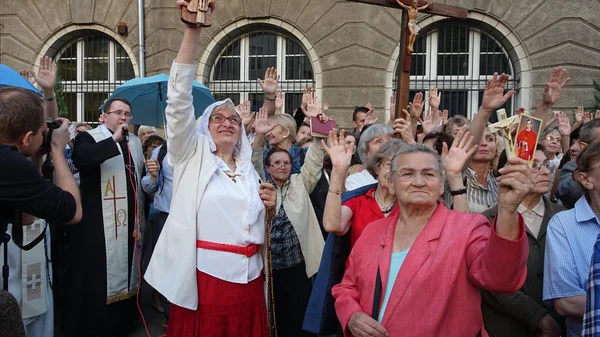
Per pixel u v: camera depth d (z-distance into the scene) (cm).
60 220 214
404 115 369
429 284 188
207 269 251
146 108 547
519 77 994
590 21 955
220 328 251
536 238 271
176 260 248
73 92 1173
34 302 326
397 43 1008
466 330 186
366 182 333
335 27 1023
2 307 115
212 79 1116
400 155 209
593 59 958
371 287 202
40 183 201
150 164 436
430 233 197
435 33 1046
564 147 547
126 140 419
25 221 228
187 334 252
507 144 188
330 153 261
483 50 1037
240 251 255
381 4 364
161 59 1082
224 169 268
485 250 176
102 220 389
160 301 488
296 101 1082
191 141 259
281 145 448
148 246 507
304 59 1079
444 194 288
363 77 1015
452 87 1045
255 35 1096
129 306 414
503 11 989
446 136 333
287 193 358
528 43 980
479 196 317
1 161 191
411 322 187
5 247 221
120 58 1152
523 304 243
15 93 208
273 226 347
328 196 257
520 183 163
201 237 254
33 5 1134
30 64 1136
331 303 262
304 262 354
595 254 150
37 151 240
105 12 1112
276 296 349
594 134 304
